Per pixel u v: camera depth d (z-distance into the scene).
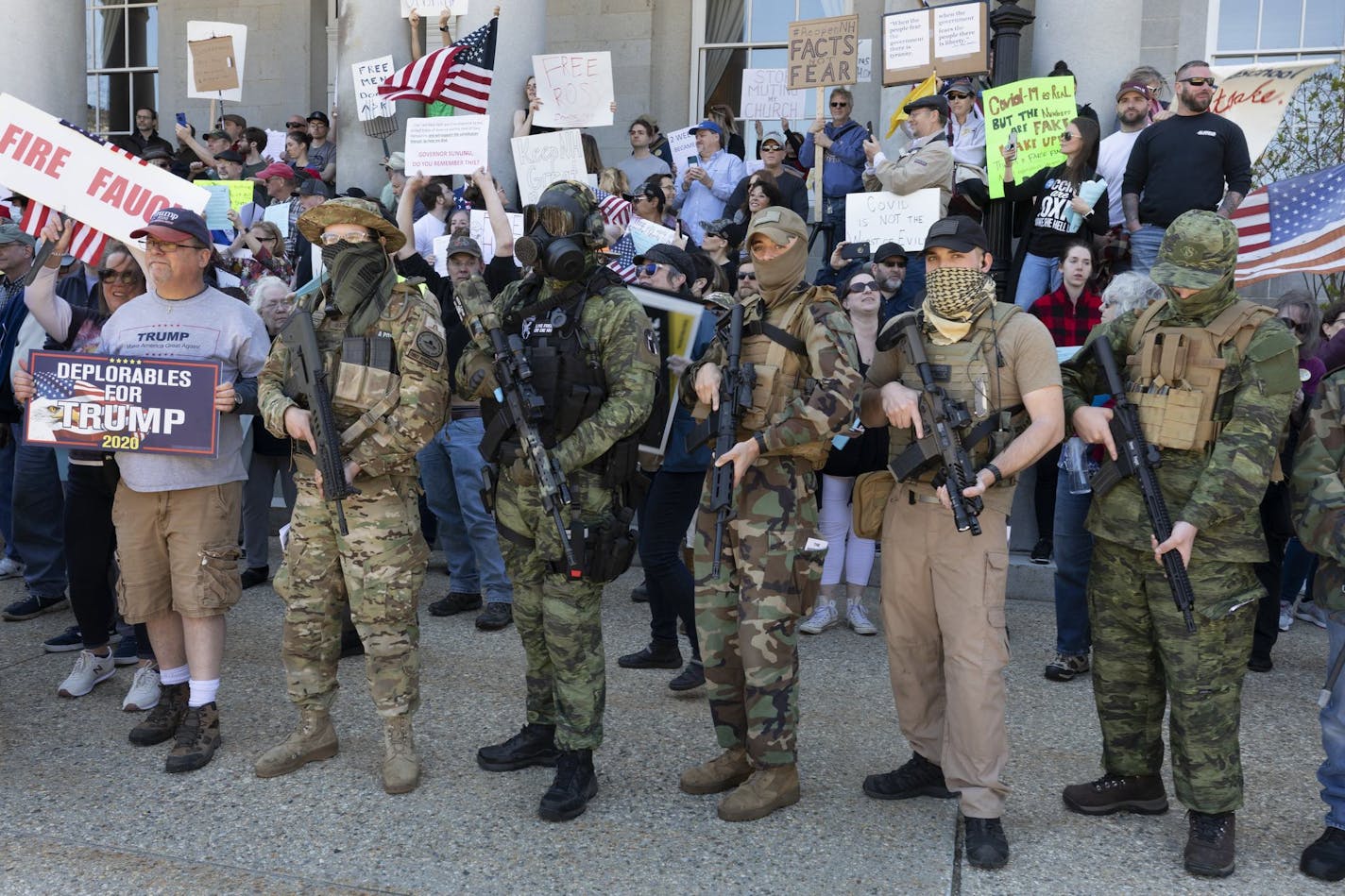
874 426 3.62
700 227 8.23
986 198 7.00
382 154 8.25
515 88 8.13
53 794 3.61
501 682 4.68
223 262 6.23
